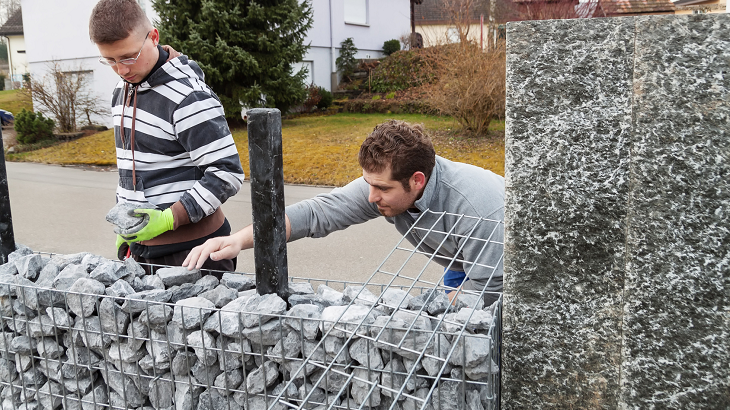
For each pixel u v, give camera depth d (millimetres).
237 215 6250
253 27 12133
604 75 1117
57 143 12594
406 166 1664
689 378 1156
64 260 1955
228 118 12555
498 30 11609
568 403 1267
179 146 2051
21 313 1809
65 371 1772
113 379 1702
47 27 14664
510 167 1212
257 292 1571
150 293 1607
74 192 7809
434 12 24141
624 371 1205
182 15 11422
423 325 1338
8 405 1952
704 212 1091
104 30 1796
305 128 12586
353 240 5328
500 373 1376
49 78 14070
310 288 1699
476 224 1660
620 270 1174
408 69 16594
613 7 15891
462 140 9836
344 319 1399
